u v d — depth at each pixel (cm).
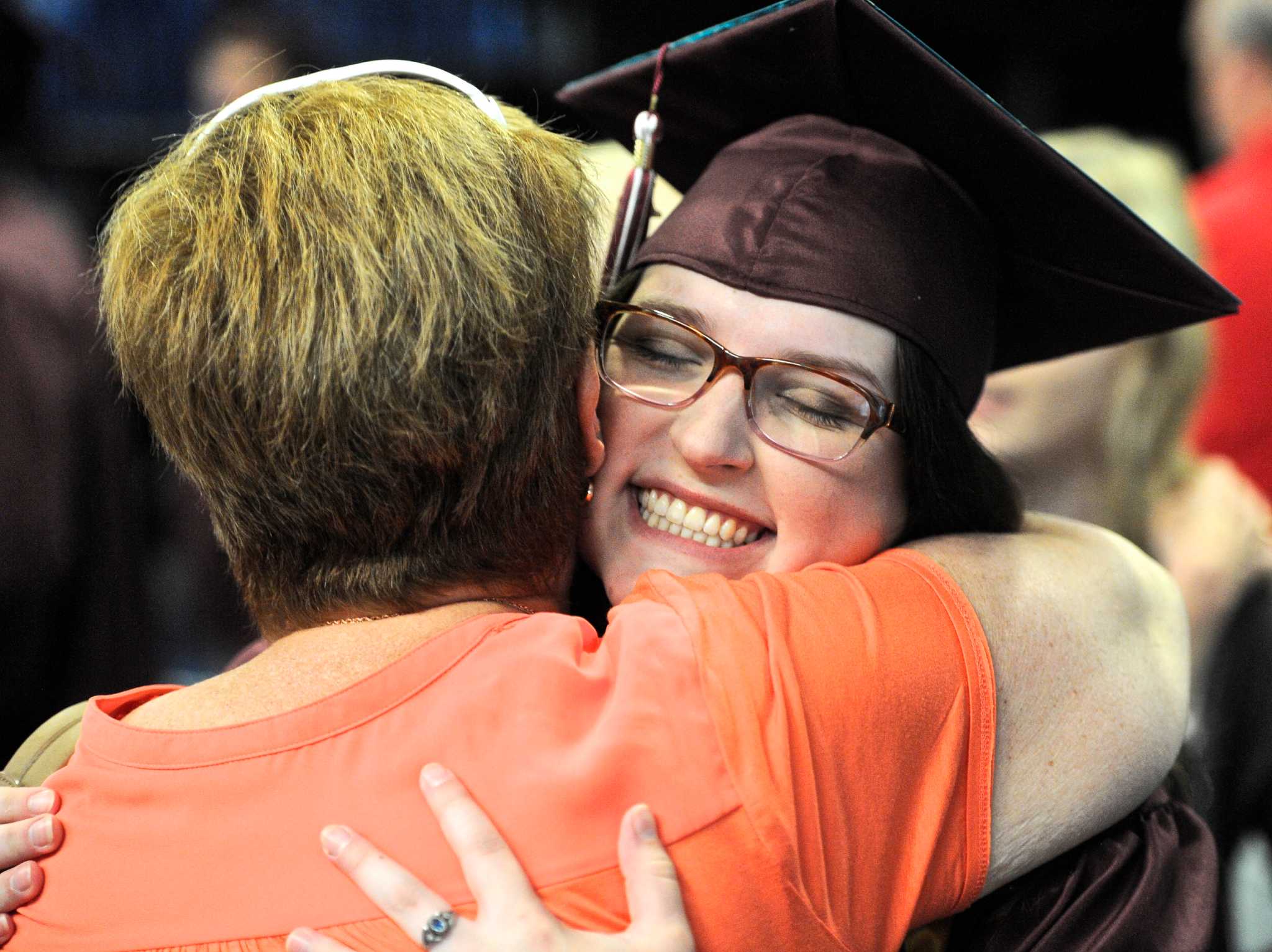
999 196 278
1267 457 519
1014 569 254
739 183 272
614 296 281
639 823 188
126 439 539
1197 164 990
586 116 332
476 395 202
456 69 879
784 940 195
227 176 204
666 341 265
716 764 194
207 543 720
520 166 216
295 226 198
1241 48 580
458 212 201
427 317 195
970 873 223
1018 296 315
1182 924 259
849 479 261
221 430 203
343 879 188
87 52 903
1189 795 316
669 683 198
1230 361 520
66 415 496
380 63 228
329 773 193
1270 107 572
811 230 260
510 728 195
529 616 211
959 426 270
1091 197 266
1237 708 394
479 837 185
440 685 199
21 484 482
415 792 191
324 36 841
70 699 525
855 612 220
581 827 189
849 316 255
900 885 212
